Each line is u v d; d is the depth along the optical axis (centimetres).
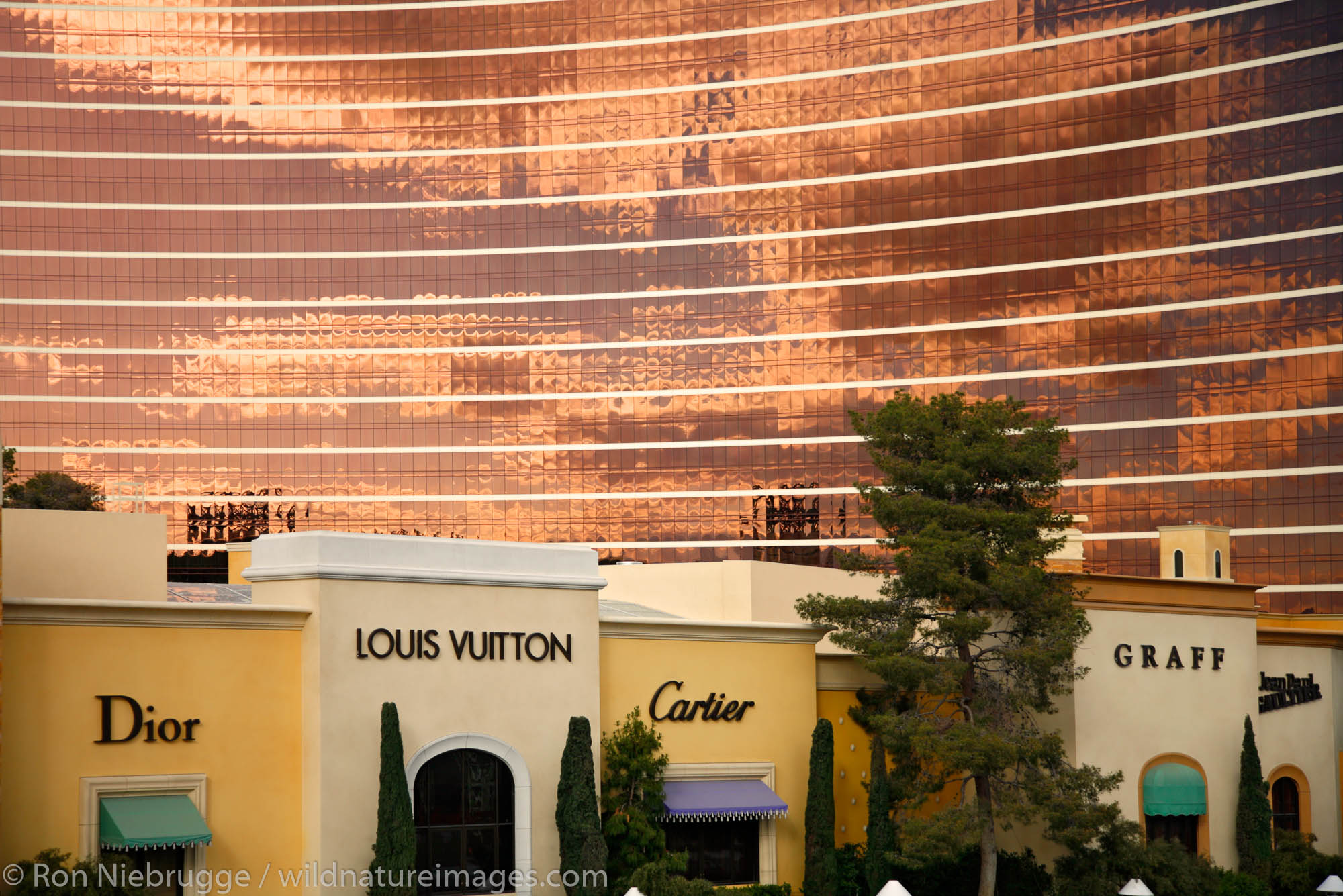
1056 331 13462
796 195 14512
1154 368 13075
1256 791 5188
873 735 4978
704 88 14888
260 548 3891
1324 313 12469
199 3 15288
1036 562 4759
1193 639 5247
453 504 14712
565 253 14975
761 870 4566
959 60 14112
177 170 15000
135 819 3444
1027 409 13450
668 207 14838
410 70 15300
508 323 14950
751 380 14375
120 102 15012
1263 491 12538
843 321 14212
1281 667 5662
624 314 14775
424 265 15075
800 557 13962
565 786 3981
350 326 14988
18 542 4409
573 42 15188
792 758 4697
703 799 4419
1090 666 4912
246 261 14988
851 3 14538
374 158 15200
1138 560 12900
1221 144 13025
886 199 14200
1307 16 12762
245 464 14712
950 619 4528
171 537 14488
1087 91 13588
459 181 15175
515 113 15212
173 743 3559
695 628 4541
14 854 3306
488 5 15325
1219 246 12938
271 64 15262
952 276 13888
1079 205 13512
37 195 14762
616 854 4119
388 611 3844
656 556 14312
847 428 14012
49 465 14388
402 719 3825
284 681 3741
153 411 14650
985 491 4809
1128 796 4956
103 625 3488
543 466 14688
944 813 4356
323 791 3662
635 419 14588
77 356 14600
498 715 4003
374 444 14825
